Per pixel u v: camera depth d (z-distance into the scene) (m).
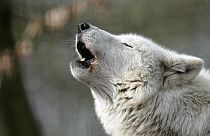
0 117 16.11
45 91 21.28
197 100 10.42
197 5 19.08
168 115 10.49
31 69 20.38
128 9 18.69
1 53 15.13
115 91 10.90
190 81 10.55
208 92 10.48
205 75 10.87
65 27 16.55
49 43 17.77
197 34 19.31
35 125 16.55
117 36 11.28
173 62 10.63
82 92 20.67
